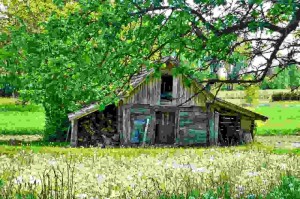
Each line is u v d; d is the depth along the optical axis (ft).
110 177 47.70
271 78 32.32
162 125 140.77
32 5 186.19
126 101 135.85
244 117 142.61
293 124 225.56
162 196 33.91
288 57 30.76
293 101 343.05
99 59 31.96
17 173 49.47
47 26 32.24
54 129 138.72
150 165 64.75
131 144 135.54
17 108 280.31
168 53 33.01
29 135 167.32
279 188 38.14
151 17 30.01
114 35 30.50
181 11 28.78
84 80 32.27
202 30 31.35
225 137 144.77
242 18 29.40
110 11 30.91
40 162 67.41
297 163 58.59
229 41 29.96
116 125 137.69
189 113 138.00
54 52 32.30
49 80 32.73
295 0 26.86
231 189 36.58
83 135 134.72
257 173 48.96
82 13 31.89
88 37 31.96
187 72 31.45
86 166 62.90
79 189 39.32
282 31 28.84
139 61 31.99
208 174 48.52
